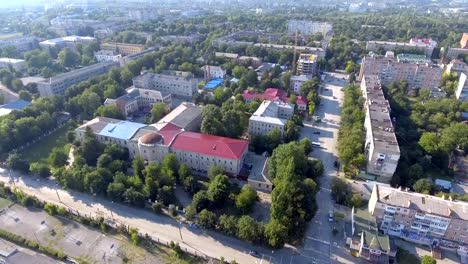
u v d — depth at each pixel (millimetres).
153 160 197625
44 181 184875
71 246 141625
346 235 146500
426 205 141750
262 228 138875
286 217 140750
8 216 157875
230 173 188000
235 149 187125
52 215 158500
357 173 191250
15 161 188750
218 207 163000
